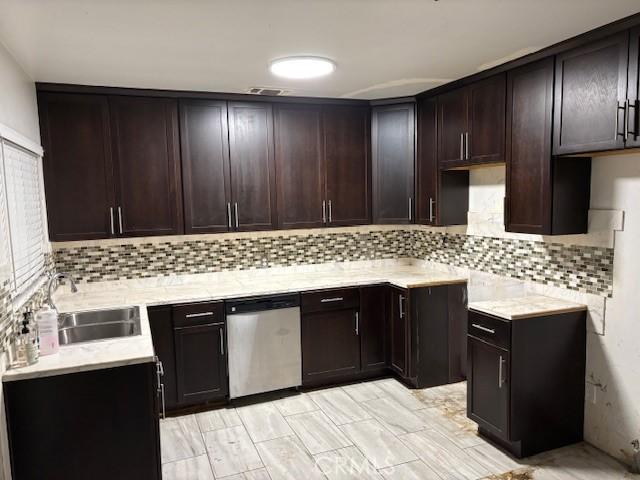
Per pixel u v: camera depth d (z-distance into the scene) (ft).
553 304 9.46
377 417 10.68
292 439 9.76
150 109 11.23
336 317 12.37
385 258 14.82
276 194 12.47
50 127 10.43
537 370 9.00
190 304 10.91
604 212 8.86
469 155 10.92
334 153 12.94
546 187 8.94
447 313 12.41
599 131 7.87
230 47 8.18
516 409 8.86
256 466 8.80
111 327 9.35
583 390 9.48
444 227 13.43
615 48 7.52
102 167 10.94
